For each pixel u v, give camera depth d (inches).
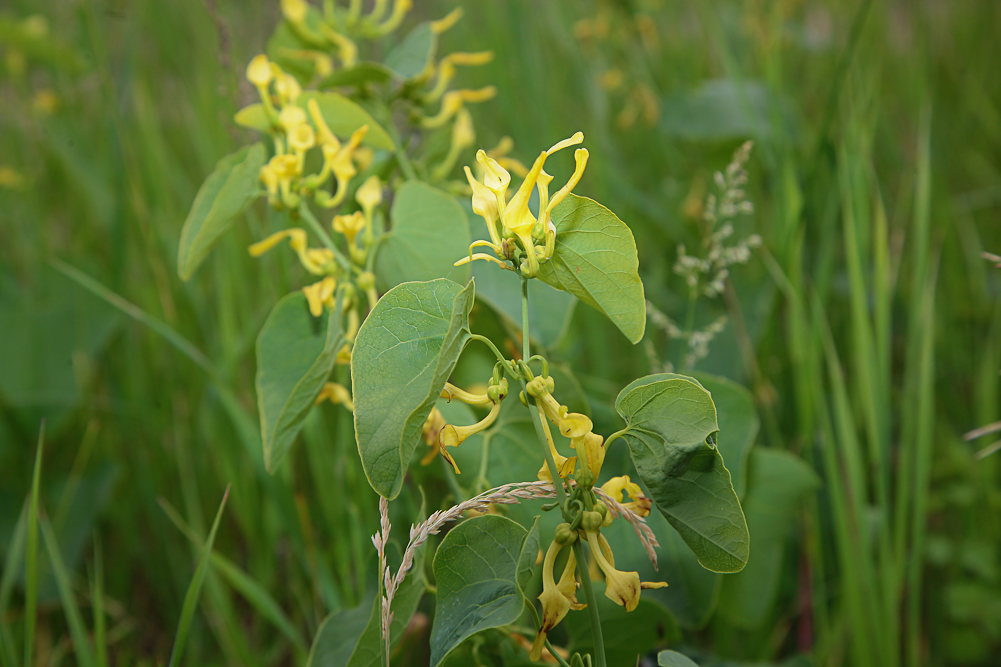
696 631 21.7
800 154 30.2
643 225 31.5
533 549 12.0
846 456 18.4
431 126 19.1
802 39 39.9
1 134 37.2
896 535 18.5
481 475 15.7
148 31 38.6
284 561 23.0
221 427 21.6
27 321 26.4
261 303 25.5
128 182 26.9
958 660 22.5
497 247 12.0
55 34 37.2
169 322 25.1
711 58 41.6
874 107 24.6
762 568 18.7
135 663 22.7
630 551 17.1
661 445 12.1
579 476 11.9
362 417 11.7
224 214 15.1
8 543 23.6
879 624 17.8
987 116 40.6
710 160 31.9
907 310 29.5
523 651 14.9
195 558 23.5
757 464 18.5
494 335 17.5
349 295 15.3
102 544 25.5
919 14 43.1
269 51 20.9
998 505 24.2
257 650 22.2
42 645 22.0
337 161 15.6
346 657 15.1
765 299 24.9
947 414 28.7
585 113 37.9
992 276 33.3
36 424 25.8
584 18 42.5
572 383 16.2
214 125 29.4
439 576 12.6
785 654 22.6
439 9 43.5
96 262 28.9
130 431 25.3
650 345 20.6
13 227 32.2
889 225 32.7
